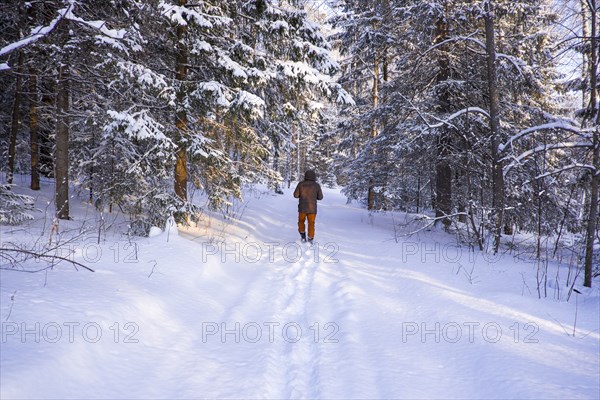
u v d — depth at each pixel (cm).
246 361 293
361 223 1239
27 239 552
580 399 221
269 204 1722
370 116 1323
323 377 265
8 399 188
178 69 784
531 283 502
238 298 457
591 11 554
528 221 1006
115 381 244
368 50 1462
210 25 689
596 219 534
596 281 530
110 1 627
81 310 303
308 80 820
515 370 261
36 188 1230
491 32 757
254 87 822
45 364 223
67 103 823
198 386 252
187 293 432
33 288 337
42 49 670
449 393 241
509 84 934
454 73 1096
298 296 468
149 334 316
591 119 627
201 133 808
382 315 390
